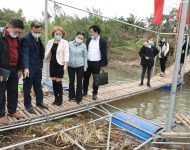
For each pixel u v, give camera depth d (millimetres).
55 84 5395
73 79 5750
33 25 4562
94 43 5754
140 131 4645
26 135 4434
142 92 7883
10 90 4527
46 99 6023
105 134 4637
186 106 7074
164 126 4945
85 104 5758
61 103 5555
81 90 5734
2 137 4277
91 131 4625
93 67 5840
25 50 4492
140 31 18609
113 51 16469
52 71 5270
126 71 12828
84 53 5559
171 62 13891
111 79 10633
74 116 5520
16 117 4699
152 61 8016
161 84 8570
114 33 17359
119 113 5277
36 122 4727
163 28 18266
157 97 7844
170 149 4258
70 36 16391
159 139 4422
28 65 4508
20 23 4117
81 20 17547
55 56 5121
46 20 6961
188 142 4465
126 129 4809
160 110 6656
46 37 7047
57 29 5035
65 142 4188
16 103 4664
